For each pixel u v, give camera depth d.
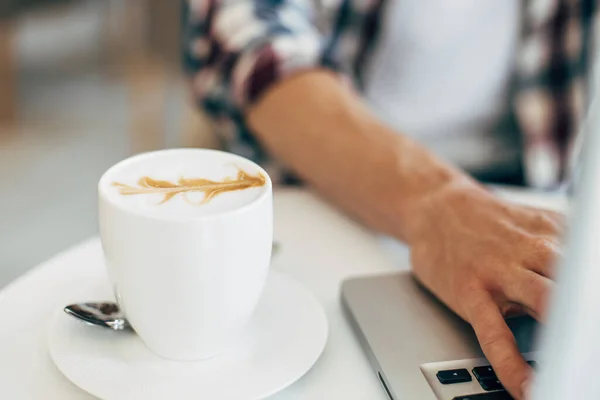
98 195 0.31
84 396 0.31
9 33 2.18
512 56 0.79
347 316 0.38
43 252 1.23
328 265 0.43
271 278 0.39
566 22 0.77
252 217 0.30
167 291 0.29
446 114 0.82
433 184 0.46
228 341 0.32
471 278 0.35
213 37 0.65
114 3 2.16
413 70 0.80
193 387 0.29
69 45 2.23
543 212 0.39
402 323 0.36
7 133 1.72
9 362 0.33
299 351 0.32
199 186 0.32
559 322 0.20
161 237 0.28
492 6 0.77
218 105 0.67
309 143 0.55
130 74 2.04
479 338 0.33
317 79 0.60
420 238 0.41
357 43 0.79
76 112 1.85
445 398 0.30
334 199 0.52
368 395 0.32
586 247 0.19
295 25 0.65
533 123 0.80
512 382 0.29
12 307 0.37
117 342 0.33
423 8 0.76
